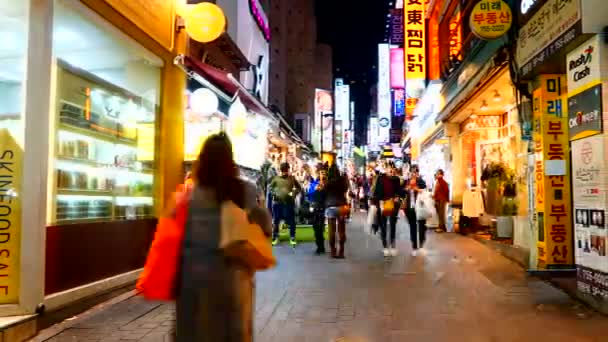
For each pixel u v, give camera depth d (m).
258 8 25.36
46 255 6.57
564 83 9.24
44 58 6.38
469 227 17.28
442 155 21.17
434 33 24.78
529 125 10.02
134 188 9.32
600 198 6.88
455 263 11.16
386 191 12.75
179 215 3.33
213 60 17.39
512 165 15.35
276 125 19.64
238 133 12.94
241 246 3.24
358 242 15.71
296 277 9.69
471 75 14.35
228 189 3.34
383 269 10.52
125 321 6.59
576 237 7.60
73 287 7.14
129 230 8.77
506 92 14.01
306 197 21.23
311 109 65.44
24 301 6.10
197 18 9.99
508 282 8.96
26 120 6.22
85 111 7.82
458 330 6.16
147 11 9.15
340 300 7.77
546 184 9.27
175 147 10.41
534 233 9.85
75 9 7.01
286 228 20.00
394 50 38.50
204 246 3.24
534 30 8.94
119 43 8.47
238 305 3.24
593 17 6.88
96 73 8.16
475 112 17.09
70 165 7.38
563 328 6.20
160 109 10.08
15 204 6.16
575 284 8.38
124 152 9.01
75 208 7.47
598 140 6.91
